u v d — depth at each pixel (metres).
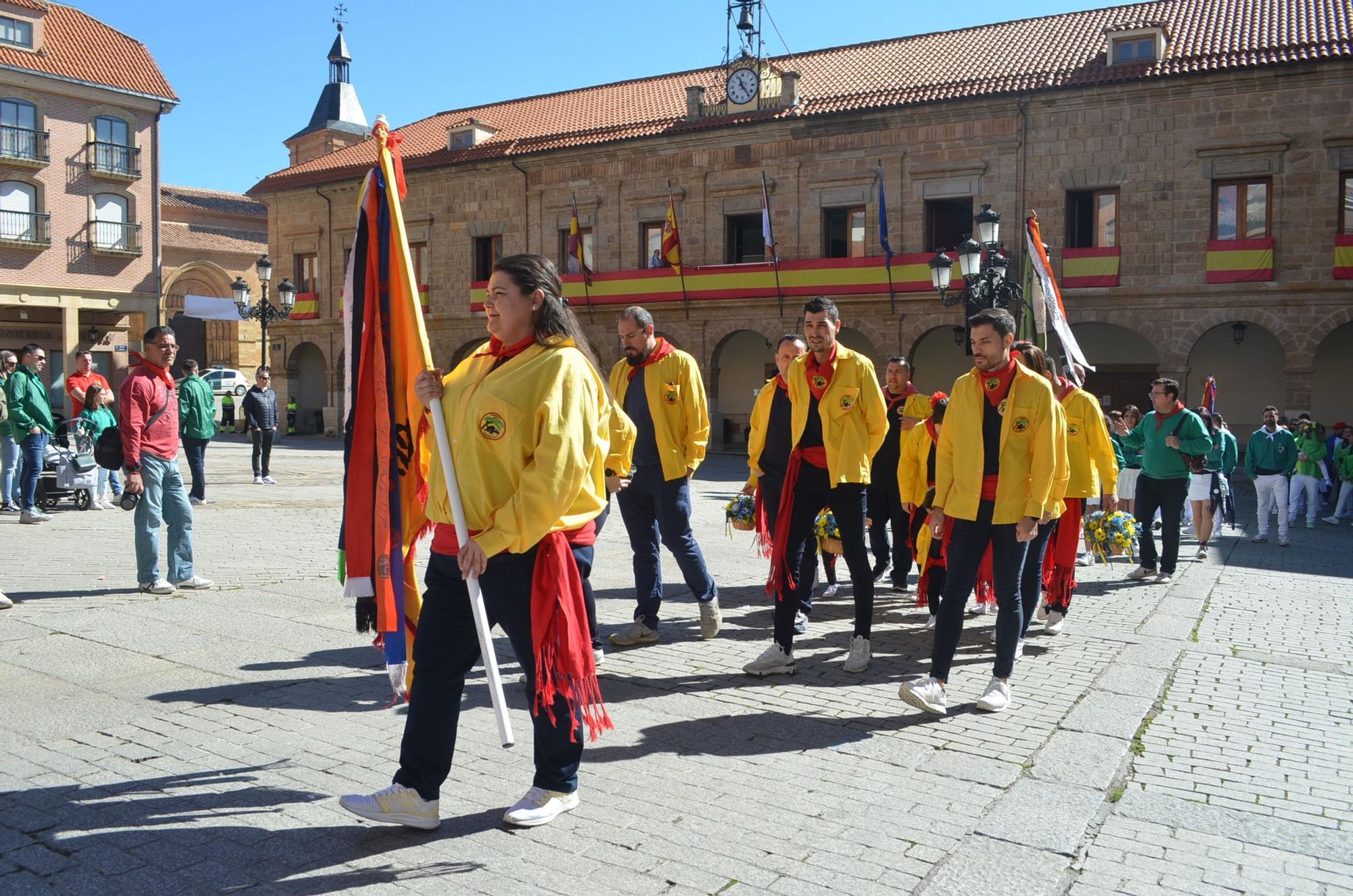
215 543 10.15
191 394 13.72
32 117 34.75
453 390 3.52
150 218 37.62
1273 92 24.19
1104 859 3.42
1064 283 26.34
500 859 3.30
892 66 31.05
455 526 3.37
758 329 30.36
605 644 6.39
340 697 5.01
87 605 6.93
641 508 6.37
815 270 28.95
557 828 3.55
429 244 36.19
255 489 16.33
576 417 3.33
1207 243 24.98
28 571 8.27
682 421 6.34
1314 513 15.69
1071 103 26.11
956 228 28.20
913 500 7.11
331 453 27.70
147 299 37.59
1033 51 28.84
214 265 52.72
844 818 3.70
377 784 3.91
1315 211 23.95
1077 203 26.70
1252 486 23.11
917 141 28.08
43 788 3.78
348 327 3.84
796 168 29.70
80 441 13.58
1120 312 25.94
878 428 5.84
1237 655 6.42
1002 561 5.16
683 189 31.36
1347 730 4.92
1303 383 24.28
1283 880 3.28
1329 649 6.63
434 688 3.47
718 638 6.65
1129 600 8.38
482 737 4.53
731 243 31.25
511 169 34.22
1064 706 5.24
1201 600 8.33
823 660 6.16
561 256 33.62
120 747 4.25
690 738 4.59
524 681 5.47
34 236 34.84
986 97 26.73
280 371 40.16
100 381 14.33
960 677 5.82
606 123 34.25
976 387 5.16
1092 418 6.94
